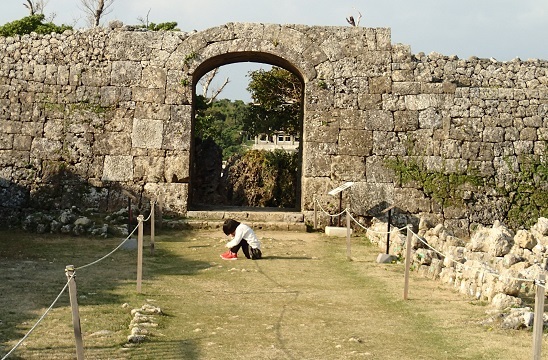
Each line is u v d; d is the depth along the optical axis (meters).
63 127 22.73
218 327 10.32
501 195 22.89
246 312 11.41
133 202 22.55
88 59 22.97
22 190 22.45
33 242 18.62
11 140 22.59
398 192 22.84
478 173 22.89
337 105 23.02
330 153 22.91
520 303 11.54
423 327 10.55
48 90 22.81
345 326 10.59
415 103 23.08
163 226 21.55
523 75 23.38
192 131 23.83
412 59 23.33
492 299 12.02
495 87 23.27
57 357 8.62
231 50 23.02
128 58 22.98
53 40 23.02
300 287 13.69
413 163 22.91
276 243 19.64
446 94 23.06
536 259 14.41
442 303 12.26
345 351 9.20
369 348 9.39
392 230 18.92
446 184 22.84
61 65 22.91
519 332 10.23
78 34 23.05
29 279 13.44
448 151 22.95
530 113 23.12
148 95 22.89
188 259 16.77
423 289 13.55
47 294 12.09
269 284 13.92
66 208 22.45
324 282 14.28
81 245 18.39
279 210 25.36
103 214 22.00
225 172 34.88
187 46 23.03
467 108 23.06
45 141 22.67
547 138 23.03
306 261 16.89
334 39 23.22
